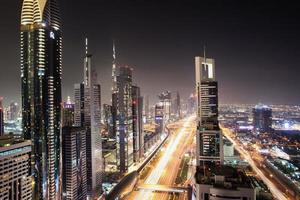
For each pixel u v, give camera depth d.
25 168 191.50
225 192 142.50
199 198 152.50
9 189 175.62
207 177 162.25
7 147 173.38
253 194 141.38
